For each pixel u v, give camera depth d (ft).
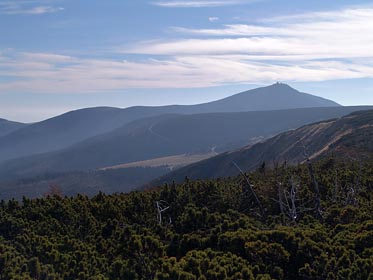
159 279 30.63
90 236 47.88
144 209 59.67
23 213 54.75
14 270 33.78
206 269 31.91
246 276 30.58
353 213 49.11
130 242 37.68
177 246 40.50
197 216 48.14
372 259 32.14
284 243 36.37
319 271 32.76
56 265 37.14
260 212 62.23
